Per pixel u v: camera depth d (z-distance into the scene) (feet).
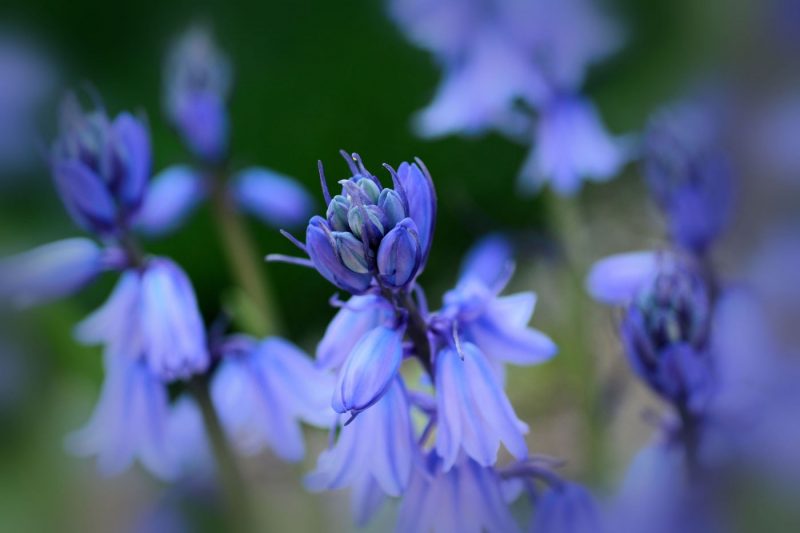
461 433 1.06
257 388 1.27
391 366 1.05
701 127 1.39
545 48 1.61
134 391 1.28
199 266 2.42
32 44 2.64
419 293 1.08
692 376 1.16
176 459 1.30
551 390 2.05
